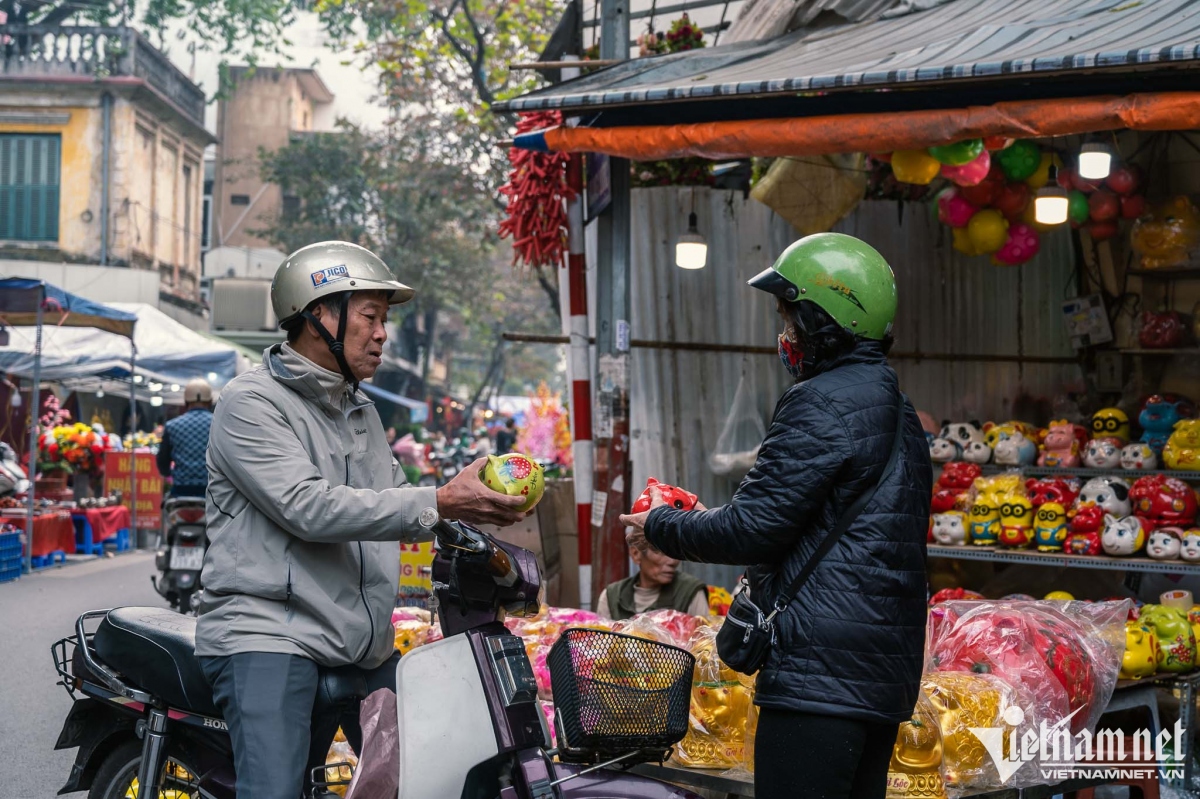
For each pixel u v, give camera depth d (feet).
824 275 9.91
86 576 42.93
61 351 55.57
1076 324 26.99
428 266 114.01
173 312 98.94
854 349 9.96
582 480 24.38
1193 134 25.16
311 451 10.84
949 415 28.22
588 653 9.54
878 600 9.36
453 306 128.06
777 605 9.54
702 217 26.63
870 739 9.91
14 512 43.68
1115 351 26.76
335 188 115.96
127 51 92.94
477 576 10.23
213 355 56.80
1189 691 16.98
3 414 55.36
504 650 10.14
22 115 89.97
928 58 16.83
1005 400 28.35
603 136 18.70
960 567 24.58
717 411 26.61
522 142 20.10
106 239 89.97
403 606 23.34
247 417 10.57
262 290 106.63
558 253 24.72
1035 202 22.77
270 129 138.00
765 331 26.89
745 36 24.98
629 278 22.45
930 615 15.19
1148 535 19.93
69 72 91.66
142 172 93.97
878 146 16.84
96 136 90.22
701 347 26.50
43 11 95.55
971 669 13.94
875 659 9.31
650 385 26.48
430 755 9.76
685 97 17.39
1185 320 25.13
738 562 9.68
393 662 11.58
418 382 157.28
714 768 12.42
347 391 11.35
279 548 10.61
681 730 9.50
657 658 9.59
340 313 10.83
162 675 11.43
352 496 10.25
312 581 10.66
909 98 17.78
